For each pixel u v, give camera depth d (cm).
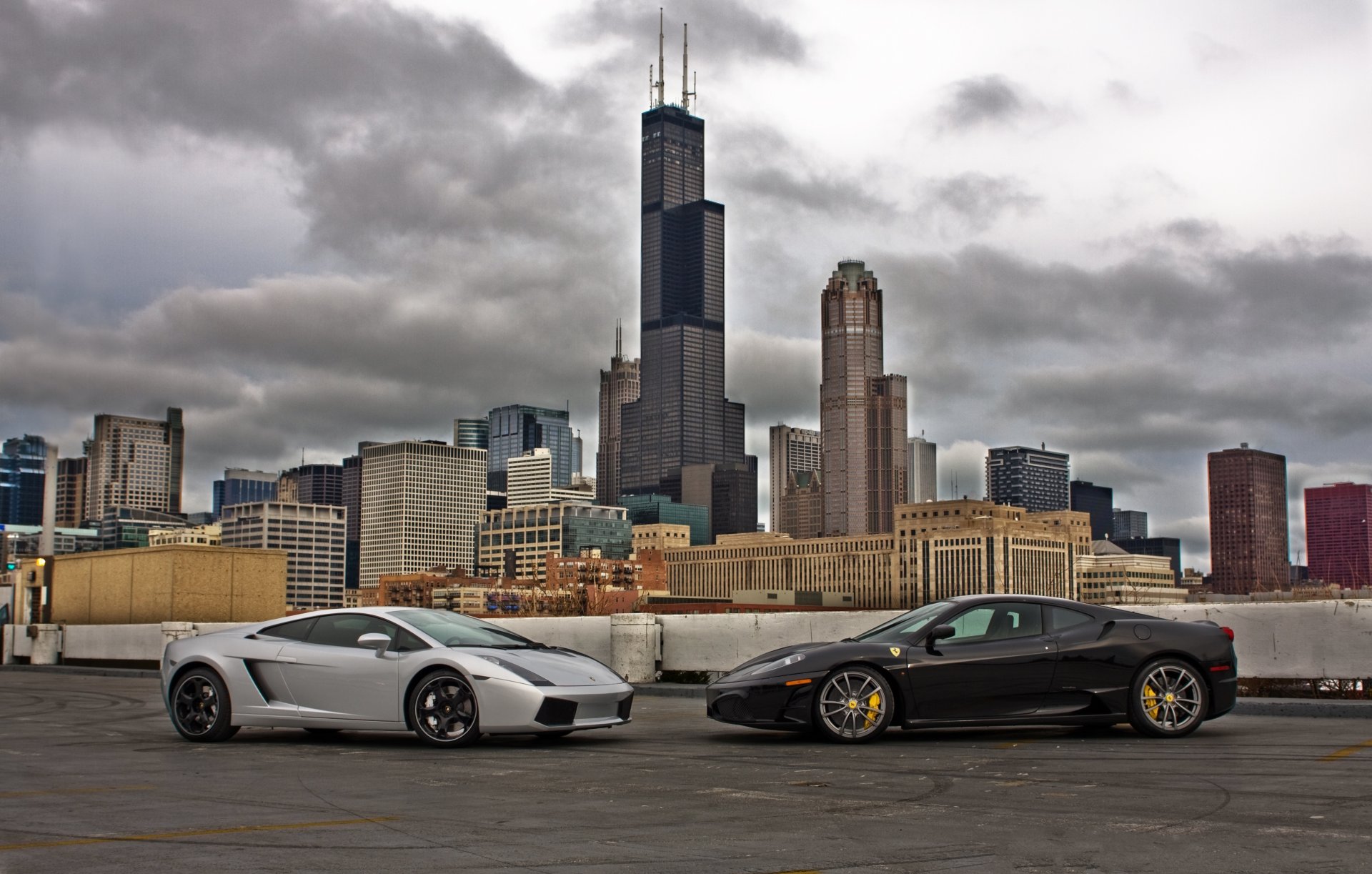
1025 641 1164
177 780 955
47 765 1054
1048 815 759
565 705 1151
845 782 910
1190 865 620
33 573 3597
